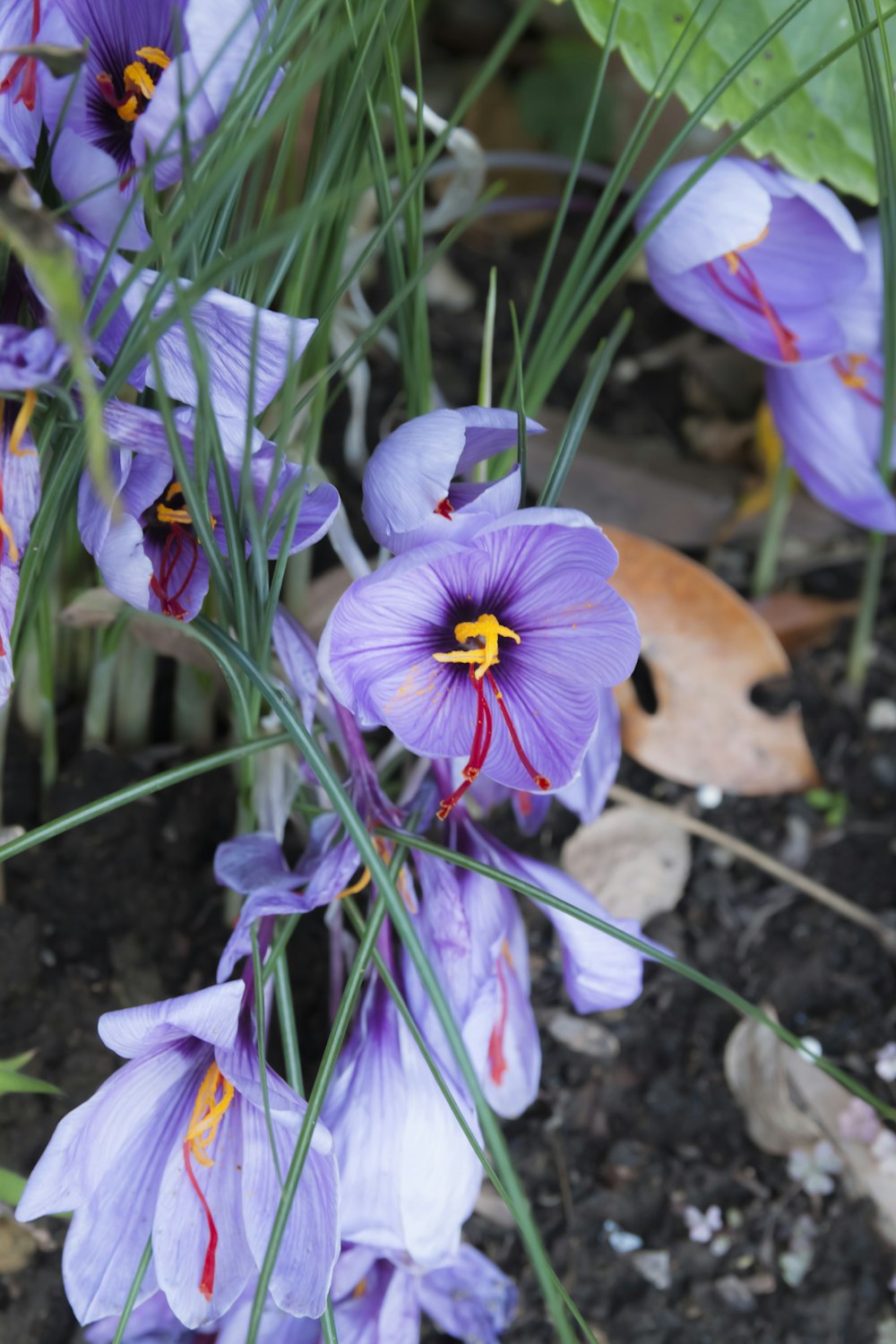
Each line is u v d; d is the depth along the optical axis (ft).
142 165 1.54
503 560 1.68
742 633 2.21
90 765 2.07
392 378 2.40
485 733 1.72
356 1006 1.90
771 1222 2.04
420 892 1.85
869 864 2.25
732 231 1.87
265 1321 1.84
